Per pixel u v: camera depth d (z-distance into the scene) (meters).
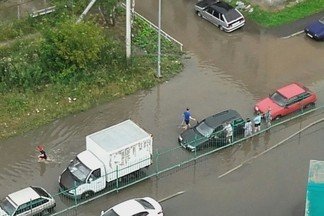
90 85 71.88
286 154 65.06
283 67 76.69
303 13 84.56
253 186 61.66
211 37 81.31
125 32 80.44
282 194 60.78
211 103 71.25
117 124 65.00
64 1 81.81
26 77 71.25
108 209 58.62
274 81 74.50
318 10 85.25
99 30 75.19
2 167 63.78
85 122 68.75
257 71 75.94
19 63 72.81
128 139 60.41
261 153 65.12
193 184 61.88
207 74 75.44
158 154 63.88
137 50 77.56
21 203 56.94
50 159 64.44
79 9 81.69
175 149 65.12
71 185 59.53
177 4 86.88
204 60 77.50
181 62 76.94
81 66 72.38
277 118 68.62
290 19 83.69
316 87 73.62
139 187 61.53
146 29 81.00
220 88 73.38
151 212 56.66
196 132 65.31
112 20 81.25
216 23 82.44
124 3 83.94
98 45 72.88
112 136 60.84
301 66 76.88
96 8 81.88
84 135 67.25
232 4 86.00
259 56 78.38
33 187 59.22
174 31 82.12
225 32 82.00
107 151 59.19
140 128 62.56
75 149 65.62
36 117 68.62
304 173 62.84
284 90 69.69
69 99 70.56
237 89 73.25
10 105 69.12
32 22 80.50
